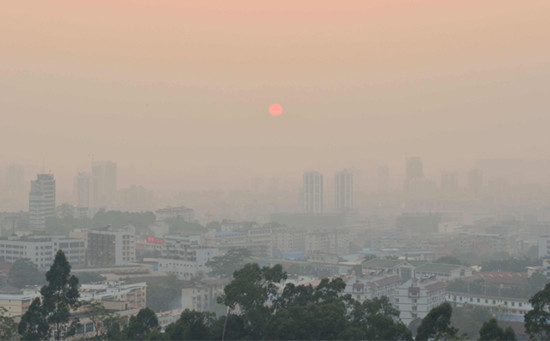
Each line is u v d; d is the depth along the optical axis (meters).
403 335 164.00
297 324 166.62
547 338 158.88
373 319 167.50
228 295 182.75
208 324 185.88
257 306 183.25
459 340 152.50
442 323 159.00
